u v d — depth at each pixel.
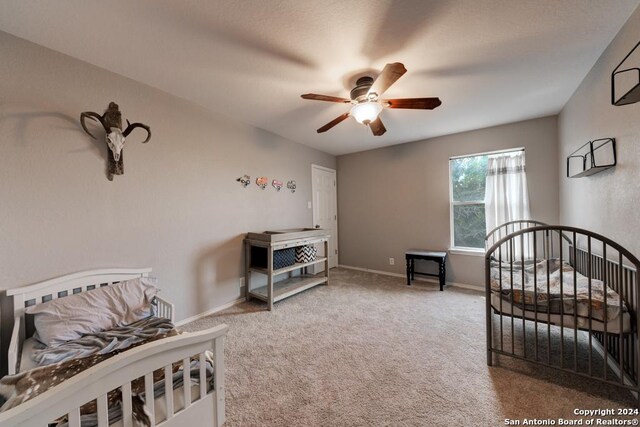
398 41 1.72
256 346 2.19
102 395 0.83
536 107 2.87
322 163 4.78
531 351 2.03
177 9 1.45
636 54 1.46
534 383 1.66
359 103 2.01
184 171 2.65
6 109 1.66
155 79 2.25
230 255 3.13
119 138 2.04
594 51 1.86
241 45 1.77
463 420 1.39
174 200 2.57
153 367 0.95
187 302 2.69
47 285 1.77
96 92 2.04
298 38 1.69
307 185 4.42
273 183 3.73
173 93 2.52
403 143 4.31
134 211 2.28
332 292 3.60
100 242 2.07
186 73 2.15
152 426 0.94
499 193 3.44
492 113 3.02
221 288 3.03
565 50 1.84
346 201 5.06
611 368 1.76
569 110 2.64
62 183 1.88
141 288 2.04
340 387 1.67
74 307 1.69
